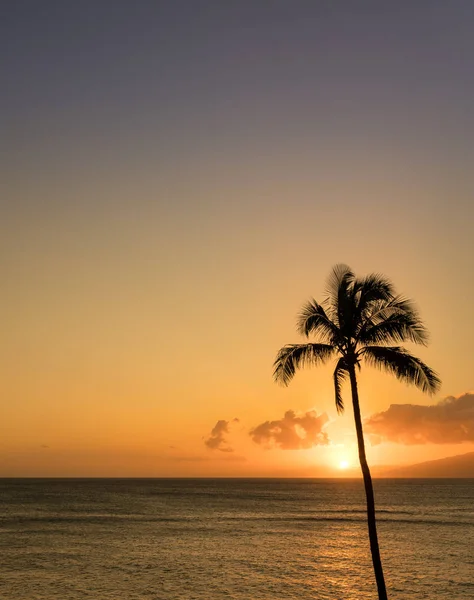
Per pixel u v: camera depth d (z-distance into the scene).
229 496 184.38
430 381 28.53
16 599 39.03
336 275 30.34
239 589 42.75
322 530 83.12
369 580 46.25
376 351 28.86
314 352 29.59
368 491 27.91
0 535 74.31
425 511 122.56
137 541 69.00
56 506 130.62
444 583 44.97
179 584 44.28
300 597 40.41
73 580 45.38
